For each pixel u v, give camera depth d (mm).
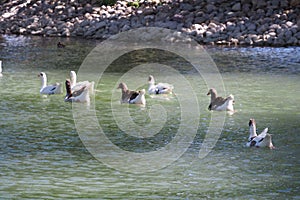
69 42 59312
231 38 58375
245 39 57969
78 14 66750
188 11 63375
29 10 69250
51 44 57875
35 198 21922
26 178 23719
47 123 31047
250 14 61469
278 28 58656
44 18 66812
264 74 44000
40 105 34719
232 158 26234
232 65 47438
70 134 29297
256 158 26234
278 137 29031
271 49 55000
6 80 41375
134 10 65688
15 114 32625
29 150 26906
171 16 63062
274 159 26094
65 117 32281
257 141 27656
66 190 22672
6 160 25594
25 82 40844
